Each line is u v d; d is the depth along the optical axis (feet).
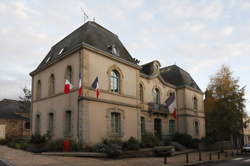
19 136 82.17
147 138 64.34
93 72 53.78
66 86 50.96
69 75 57.11
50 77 64.23
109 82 57.52
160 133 79.25
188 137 78.89
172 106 76.23
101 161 40.45
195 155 61.93
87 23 62.95
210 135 98.37
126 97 61.72
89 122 50.37
